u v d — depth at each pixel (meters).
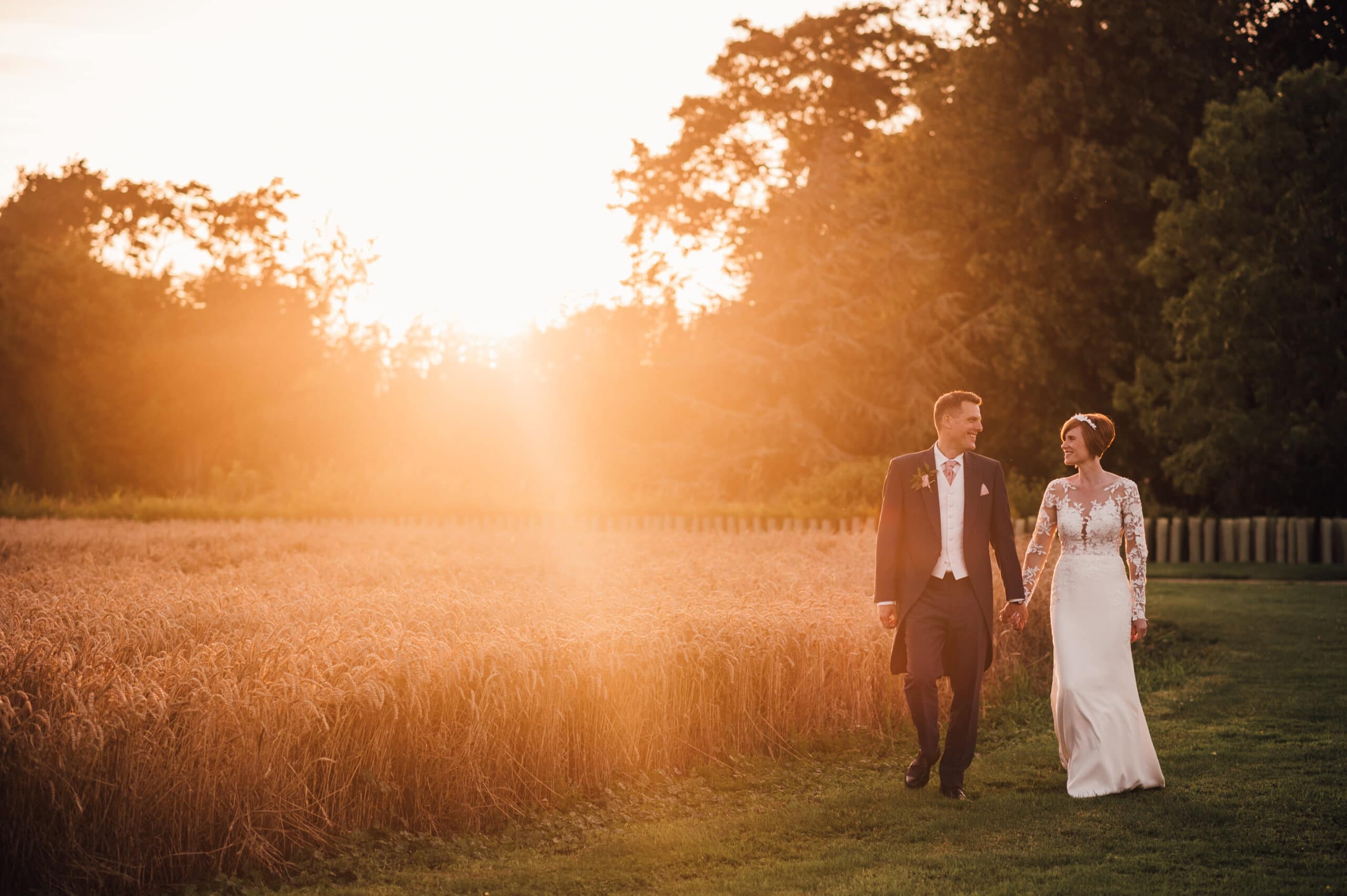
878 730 7.59
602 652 6.46
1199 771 6.44
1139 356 30.59
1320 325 25.48
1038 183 32.81
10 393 47.53
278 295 54.00
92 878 4.71
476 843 5.46
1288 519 22.77
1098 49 32.81
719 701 7.03
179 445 50.38
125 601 7.68
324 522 26.22
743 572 10.59
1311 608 13.92
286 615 7.51
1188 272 28.48
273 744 5.18
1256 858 4.98
